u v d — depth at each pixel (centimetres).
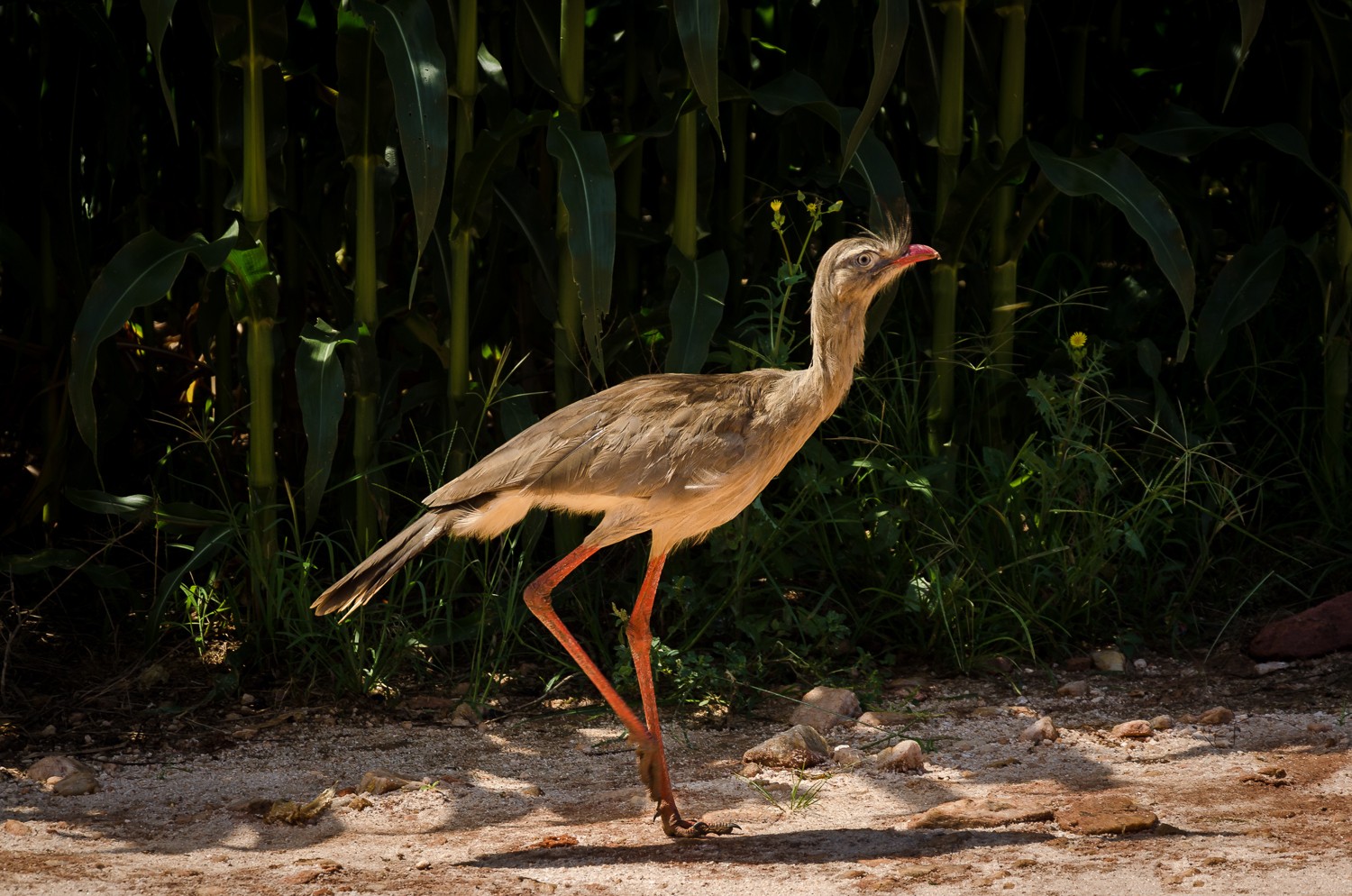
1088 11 1205
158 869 675
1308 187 1230
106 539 1155
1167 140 1035
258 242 982
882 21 892
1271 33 1229
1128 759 826
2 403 1239
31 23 1155
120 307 902
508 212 1053
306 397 973
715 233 1203
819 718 913
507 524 796
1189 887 605
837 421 1136
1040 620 1027
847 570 1080
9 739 893
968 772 817
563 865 677
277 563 1016
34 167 1141
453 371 1044
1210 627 1062
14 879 655
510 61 1188
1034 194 1048
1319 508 1136
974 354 1134
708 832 720
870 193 1038
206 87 1155
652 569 792
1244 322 1102
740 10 1205
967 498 1100
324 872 664
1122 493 1141
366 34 977
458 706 958
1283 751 823
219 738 902
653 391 783
